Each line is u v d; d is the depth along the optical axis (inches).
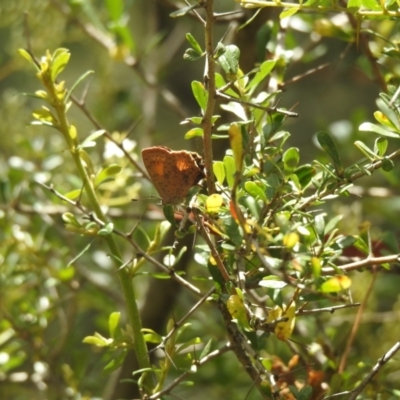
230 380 49.5
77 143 42.7
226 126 41.8
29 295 48.8
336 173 41.3
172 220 40.8
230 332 41.7
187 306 51.8
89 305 53.2
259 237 39.9
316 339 44.9
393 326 47.6
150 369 41.9
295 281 40.1
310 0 41.1
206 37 40.1
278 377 41.6
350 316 47.6
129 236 42.3
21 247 48.3
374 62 44.4
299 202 41.3
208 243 40.7
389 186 55.1
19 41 55.4
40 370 48.5
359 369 44.3
